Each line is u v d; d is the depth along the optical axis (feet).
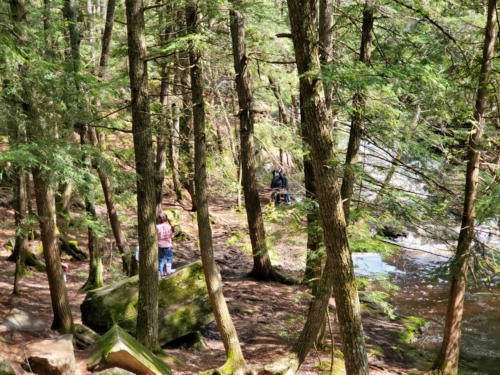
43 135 27.71
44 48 30.50
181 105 57.16
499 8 37.24
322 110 22.43
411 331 43.65
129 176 30.73
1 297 39.91
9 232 55.93
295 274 54.29
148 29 32.01
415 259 64.64
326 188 22.58
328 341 38.70
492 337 42.60
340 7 35.99
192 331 35.58
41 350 25.72
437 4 33.27
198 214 30.30
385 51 32.91
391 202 33.12
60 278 31.40
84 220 41.75
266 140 79.00
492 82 35.06
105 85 29.96
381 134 31.42
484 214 32.14
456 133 34.04
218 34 40.55
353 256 66.44
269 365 29.55
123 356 26.23
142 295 31.48
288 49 51.44
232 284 51.55
